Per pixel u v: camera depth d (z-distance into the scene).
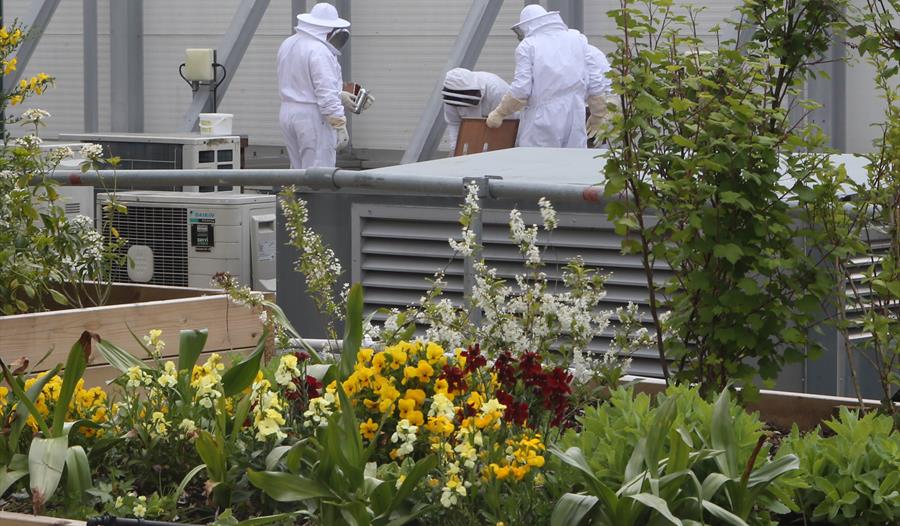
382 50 25.88
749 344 5.91
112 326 6.66
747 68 5.88
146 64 27.61
